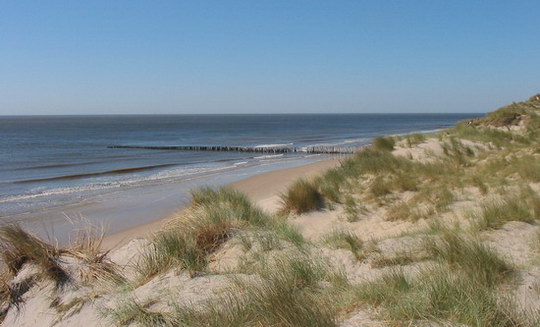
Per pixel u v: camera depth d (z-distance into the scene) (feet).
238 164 85.66
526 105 80.23
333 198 30.71
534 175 29.22
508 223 18.28
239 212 22.06
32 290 14.78
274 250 16.75
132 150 135.95
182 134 237.04
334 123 420.36
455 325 9.32
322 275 13.85
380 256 15.34
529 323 9.11
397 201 28.71
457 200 26.37
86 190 56.44
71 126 363.15
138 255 16.90
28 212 43.09
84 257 16.02
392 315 10.07
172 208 42.80
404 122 431.02
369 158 42.27
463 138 58.59
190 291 13.07
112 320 11.88
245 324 9.91
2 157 111.96
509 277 11.95
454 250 13.96
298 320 9.52
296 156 102.27
